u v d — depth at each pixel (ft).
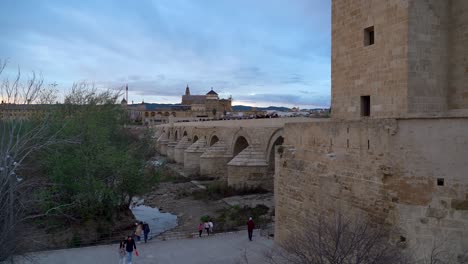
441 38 49.93
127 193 104.99
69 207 87.86
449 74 50.57
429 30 49.29
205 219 101.45
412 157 37.27
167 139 304.09
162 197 137.59
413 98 48.49
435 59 49.65
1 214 51.93
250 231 74.79
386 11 51.34
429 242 35.73
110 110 123.95
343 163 46.55
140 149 121.39
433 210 35.76
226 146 167.63
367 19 54.70
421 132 36.76
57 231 86.79
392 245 37.47
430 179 36.06
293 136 59.82
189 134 239.30
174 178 172.45
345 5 59.31
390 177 39.11
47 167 89.04
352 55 57.98
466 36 48.60
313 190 52.80
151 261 64.34
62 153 91.61
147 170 115.03
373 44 53.72
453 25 50.08
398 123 38.47
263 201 117.50
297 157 57.82
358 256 32.65
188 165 190.80
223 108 545.85
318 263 34.73
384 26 51.72
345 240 35.94
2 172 53.16
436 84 49.85
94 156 94.63
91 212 94.79
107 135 107.76
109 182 99.81
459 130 34.53
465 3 48.67
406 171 37.63
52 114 93.97
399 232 37.78
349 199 45.24
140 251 70.33
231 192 130.41
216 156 165.89
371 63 54.08
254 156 130.82
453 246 34.55
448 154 35.12
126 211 104.88
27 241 58.80
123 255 61.31
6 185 56.34
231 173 132.46
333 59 62.49
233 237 78.69
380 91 52.49
